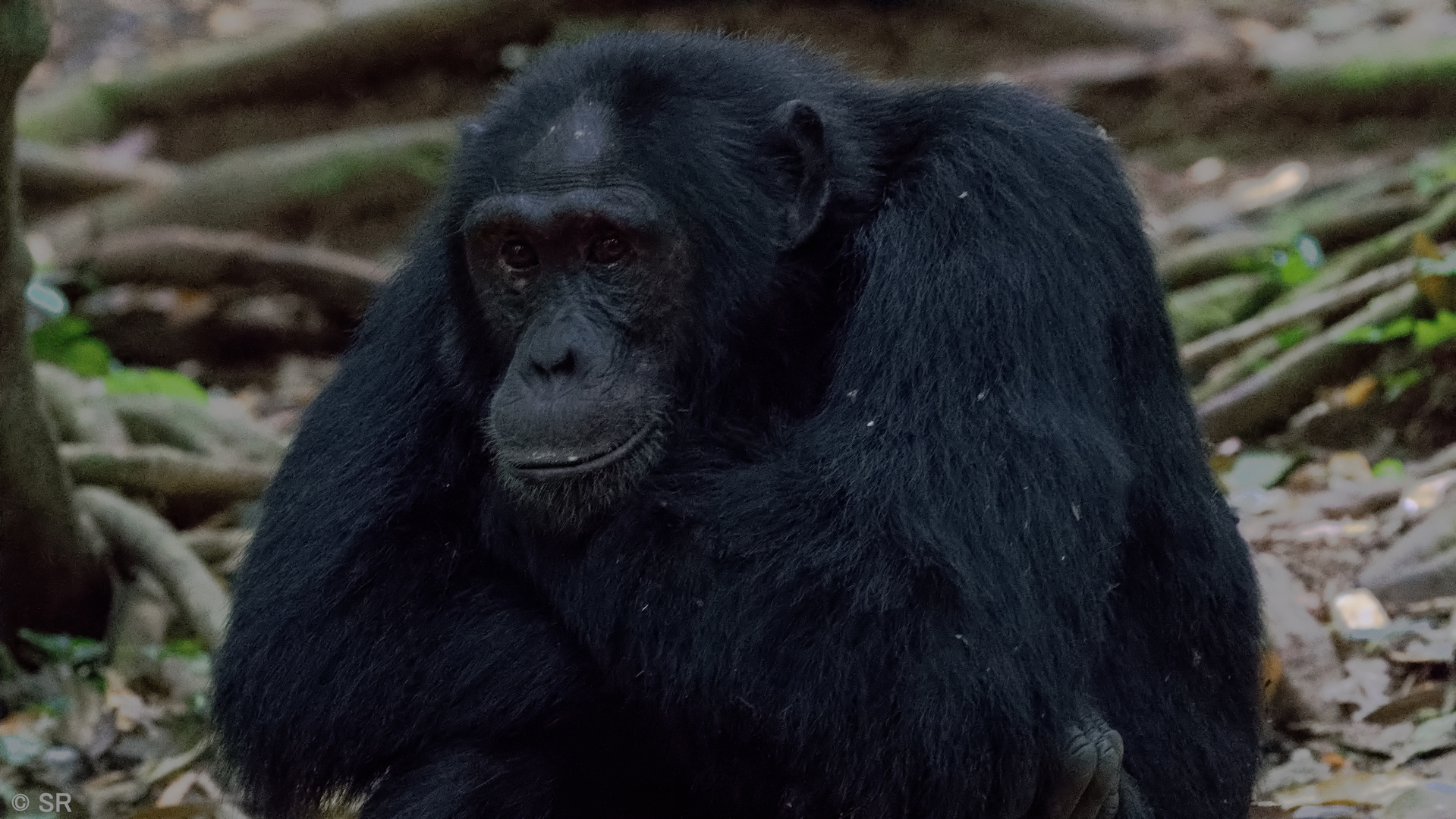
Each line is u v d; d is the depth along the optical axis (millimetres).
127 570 16125
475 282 10484
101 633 15922
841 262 10516
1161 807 10688
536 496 9789
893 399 9492
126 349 25094
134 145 29969
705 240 10234
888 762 9000
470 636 10047
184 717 14438
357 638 10172
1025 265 9766
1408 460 17438
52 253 26469
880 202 10562
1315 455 17750
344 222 27891
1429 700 12758
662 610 9430
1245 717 11195
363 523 10461
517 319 10328
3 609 15312
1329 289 19906
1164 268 20984
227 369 25266
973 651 8945
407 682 10047
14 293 13945
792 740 9133
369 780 10266
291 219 27719
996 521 9117
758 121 10688
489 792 9648
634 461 9867
